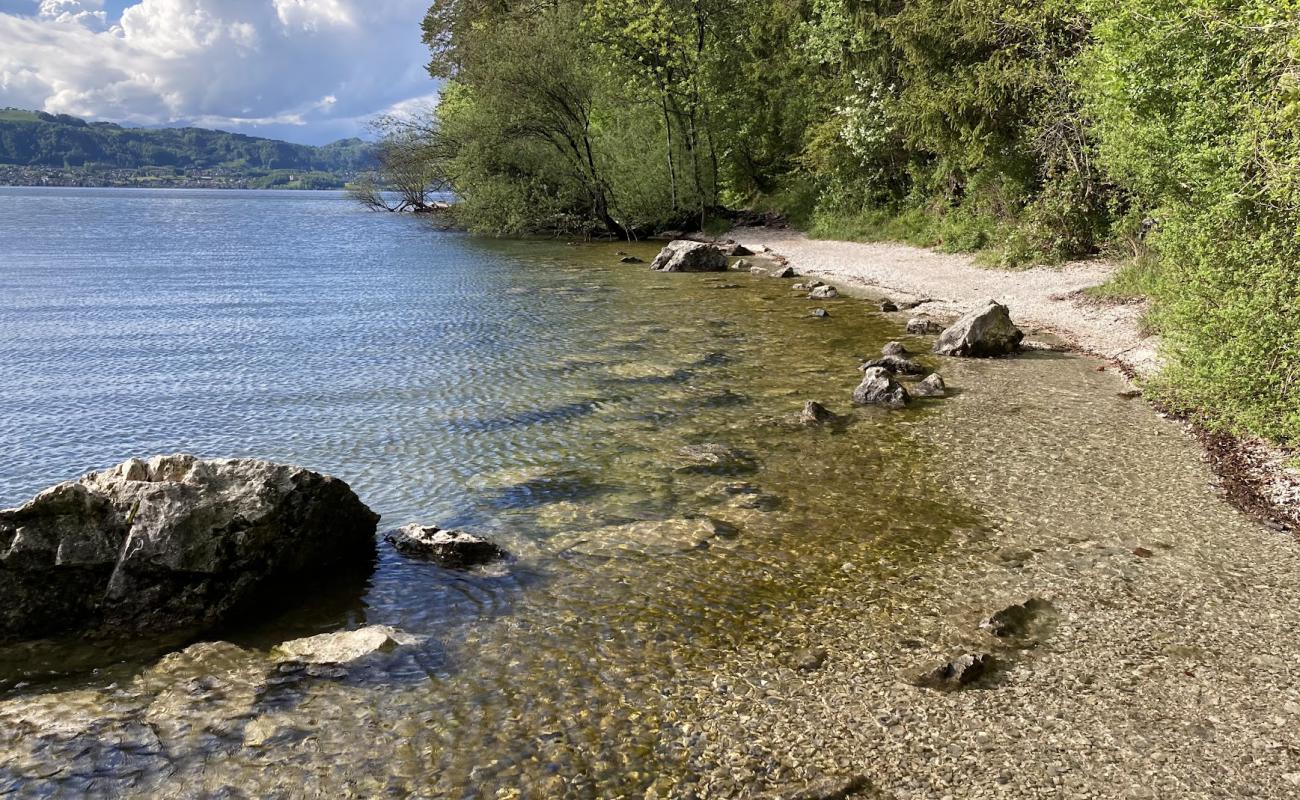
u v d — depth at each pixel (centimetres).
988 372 1590
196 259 3900
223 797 501
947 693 601
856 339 1920
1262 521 890
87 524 744
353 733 561
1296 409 1055
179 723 575
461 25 5953
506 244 4547
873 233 3981
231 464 800
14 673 648
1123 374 1541
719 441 1202
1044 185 2736
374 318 2275
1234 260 1198
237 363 1756
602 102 4591
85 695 613
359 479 1079
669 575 795
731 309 2353
